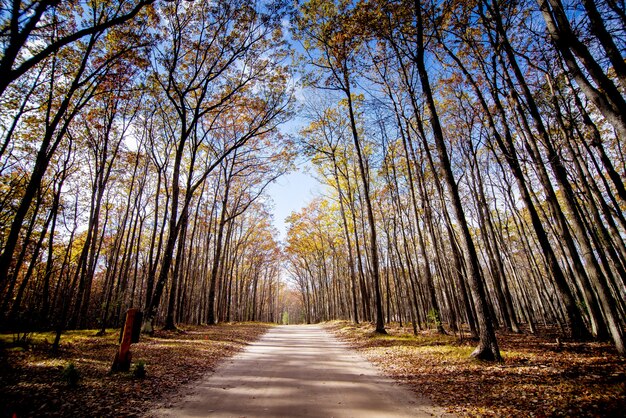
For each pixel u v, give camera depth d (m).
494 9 11.09
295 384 6.91
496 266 17.33
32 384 5.87
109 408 5.07
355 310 25.17
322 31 15.99
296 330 26.86
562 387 5.55
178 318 24.33
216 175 28.77
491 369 7.34
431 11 11.56
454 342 11.59
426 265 15.00
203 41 16.66
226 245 32.53
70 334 14.48
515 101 11.13
